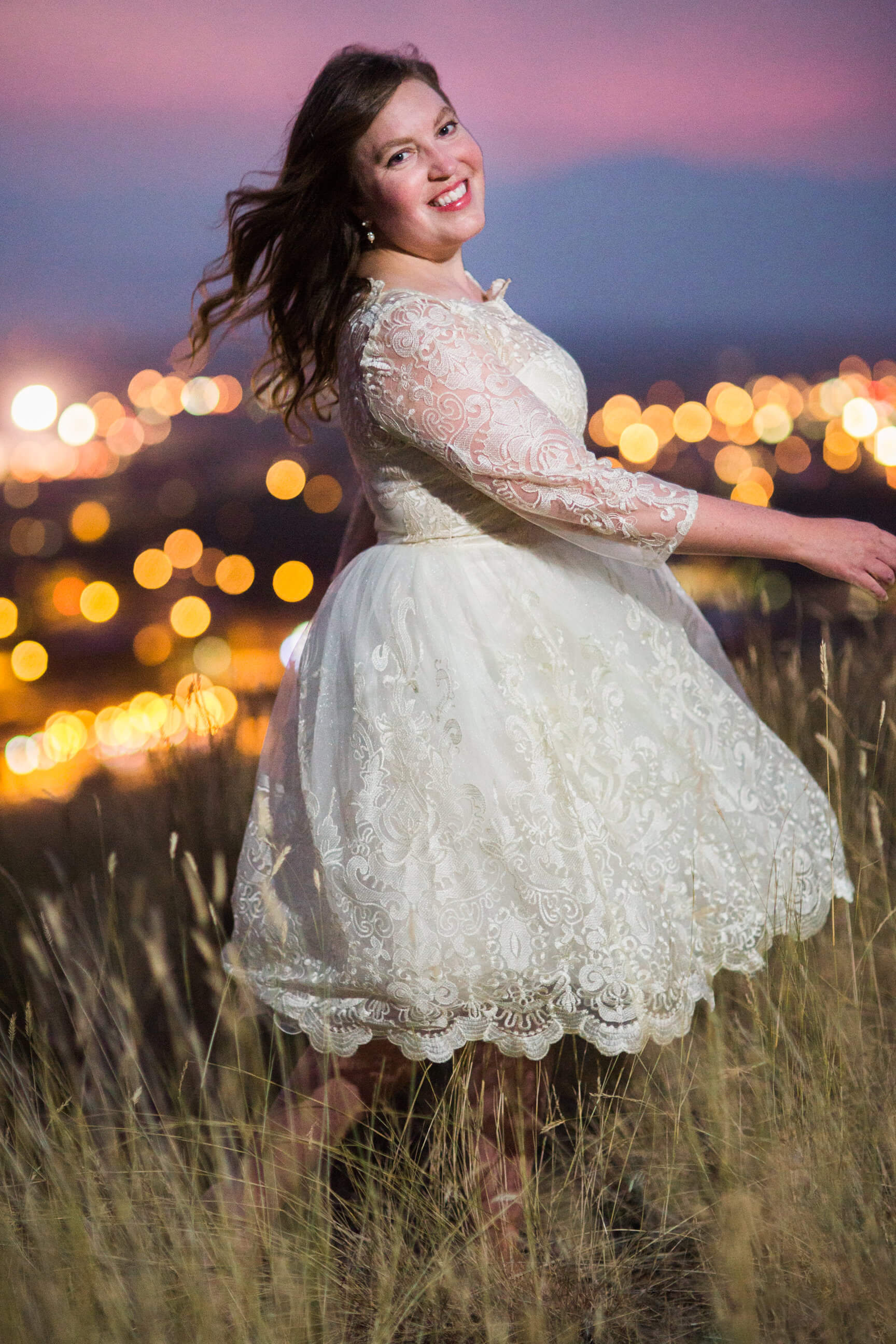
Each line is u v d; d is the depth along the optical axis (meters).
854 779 2.98
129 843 3.71
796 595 4.14
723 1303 1.76
